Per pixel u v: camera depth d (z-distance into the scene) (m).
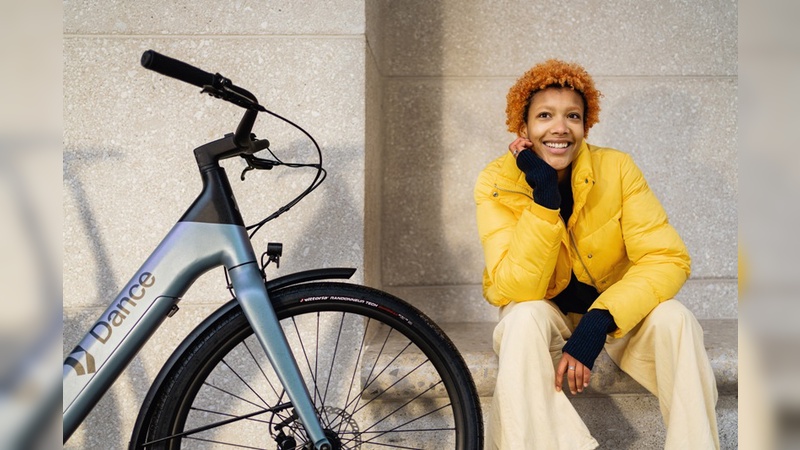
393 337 2.15
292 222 1.97
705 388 1.53
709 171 2.51
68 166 1.95
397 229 2.52
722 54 2.51
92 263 1.95
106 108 1.95
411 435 1.90
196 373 1.46
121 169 1.95
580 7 2.51
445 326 2.41
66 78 1.94
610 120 2.51
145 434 1.44
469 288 2.52
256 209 1.97
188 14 1.96
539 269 1.60
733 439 1.90
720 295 2.50
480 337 2.17
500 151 2.52
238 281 1.46
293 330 1.94
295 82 1.97
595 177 1.72
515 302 1.72
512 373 1.50
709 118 2.51
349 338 1.94
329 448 1.38
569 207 1.75
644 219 1.69
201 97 1.96
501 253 1.70
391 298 1.52
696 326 1.55
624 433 1.91
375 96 2.27
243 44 1.96
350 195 1.97
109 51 1.95
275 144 1.97
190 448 1.93
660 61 2.51
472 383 1.51
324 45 1.97
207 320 1.49
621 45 2.51
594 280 1.76
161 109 1.96
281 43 1.97
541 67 1.69
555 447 1.50
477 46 2.52
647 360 1.65
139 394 1.93
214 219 1.47
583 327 1.55
